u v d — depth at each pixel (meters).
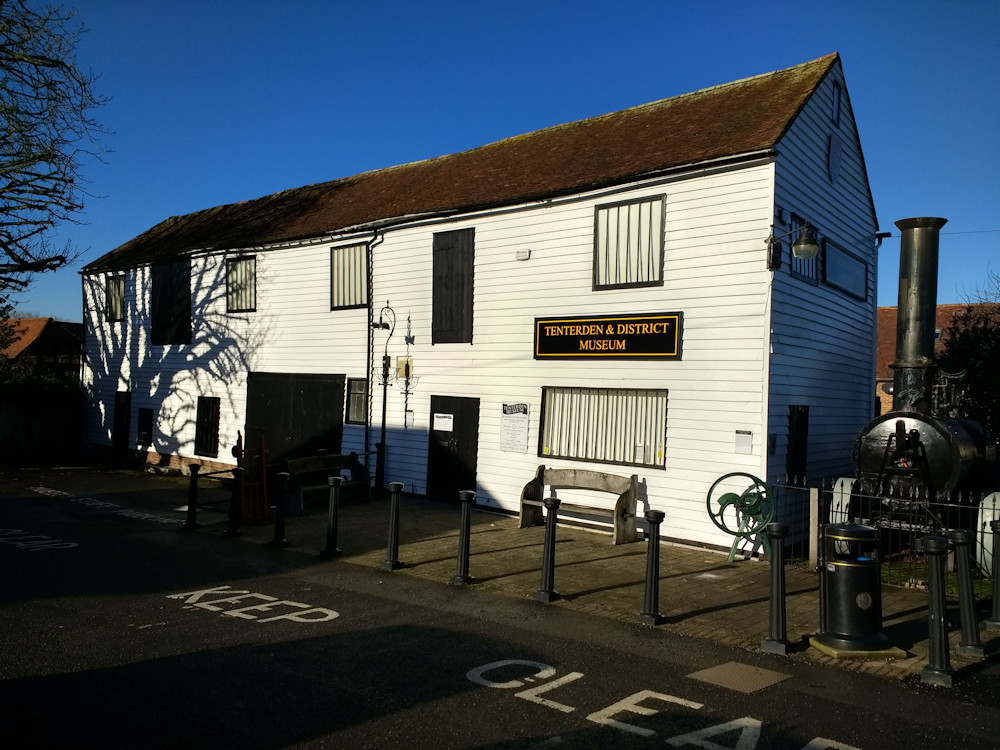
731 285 11.06
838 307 13.58
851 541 6.49
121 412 22.61
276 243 18.12
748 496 10.41
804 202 11.98
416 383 15.25
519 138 17.31
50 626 6.75
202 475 12.12
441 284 14.87
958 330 17.12
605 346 12.34
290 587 8.48
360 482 14.86
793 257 11.48
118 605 7.52
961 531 6.64
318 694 5.28
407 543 11.12
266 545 10.84
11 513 13.41
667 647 6.57
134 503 14.95
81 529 11.90
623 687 5.56
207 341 19.95
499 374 13.83
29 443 23.08
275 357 18.22
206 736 4.54
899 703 5.37
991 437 14.85
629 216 12.22
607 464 12.26
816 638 6.64
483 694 5.36
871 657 6.30
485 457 13.95
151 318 21.69
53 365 26.80
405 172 18.98
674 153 12.15
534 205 13.38
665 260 11.75
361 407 16.41
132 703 5.02
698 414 11.30
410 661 6.04
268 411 18.28
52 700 5.05
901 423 10.23
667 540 11.52
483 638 6.72
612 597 8.30
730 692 5.50
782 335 11.11
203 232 22.11
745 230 10.96
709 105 13.96
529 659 6.16
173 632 6.66
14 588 8.09
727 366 11.05
